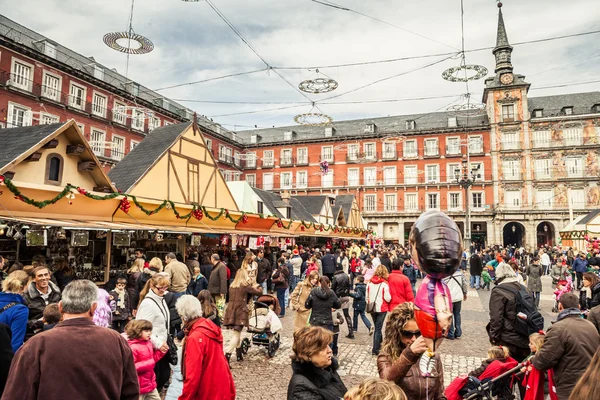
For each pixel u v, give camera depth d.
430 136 48.09
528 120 44.06
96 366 2.39
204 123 49.75
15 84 26.33
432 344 2.24
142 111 37.19
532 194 43.16
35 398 2.28
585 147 41.91
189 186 14.91
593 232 23.41
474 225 47.00
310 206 33.03
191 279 9.30
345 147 51.62
